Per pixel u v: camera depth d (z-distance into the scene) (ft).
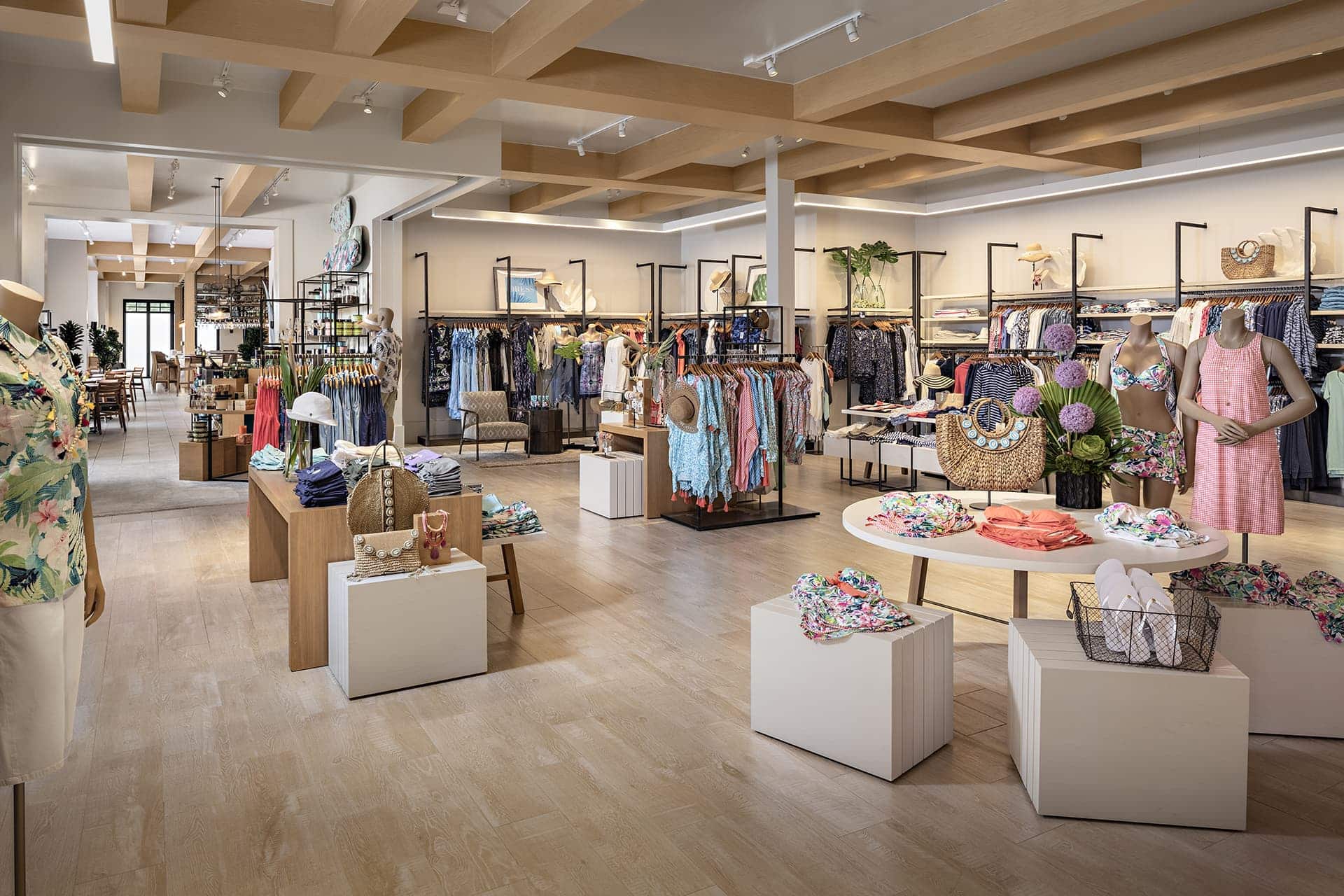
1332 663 10.12
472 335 39.34
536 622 14.80
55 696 6.18
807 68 22.24
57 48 20.74
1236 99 23.27
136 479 29.60
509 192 41.14
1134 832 8.29
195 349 75.31
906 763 9.43
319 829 8.41
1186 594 9.50
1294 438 25.36
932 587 16.69
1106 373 15.29
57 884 7.50
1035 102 23.06
